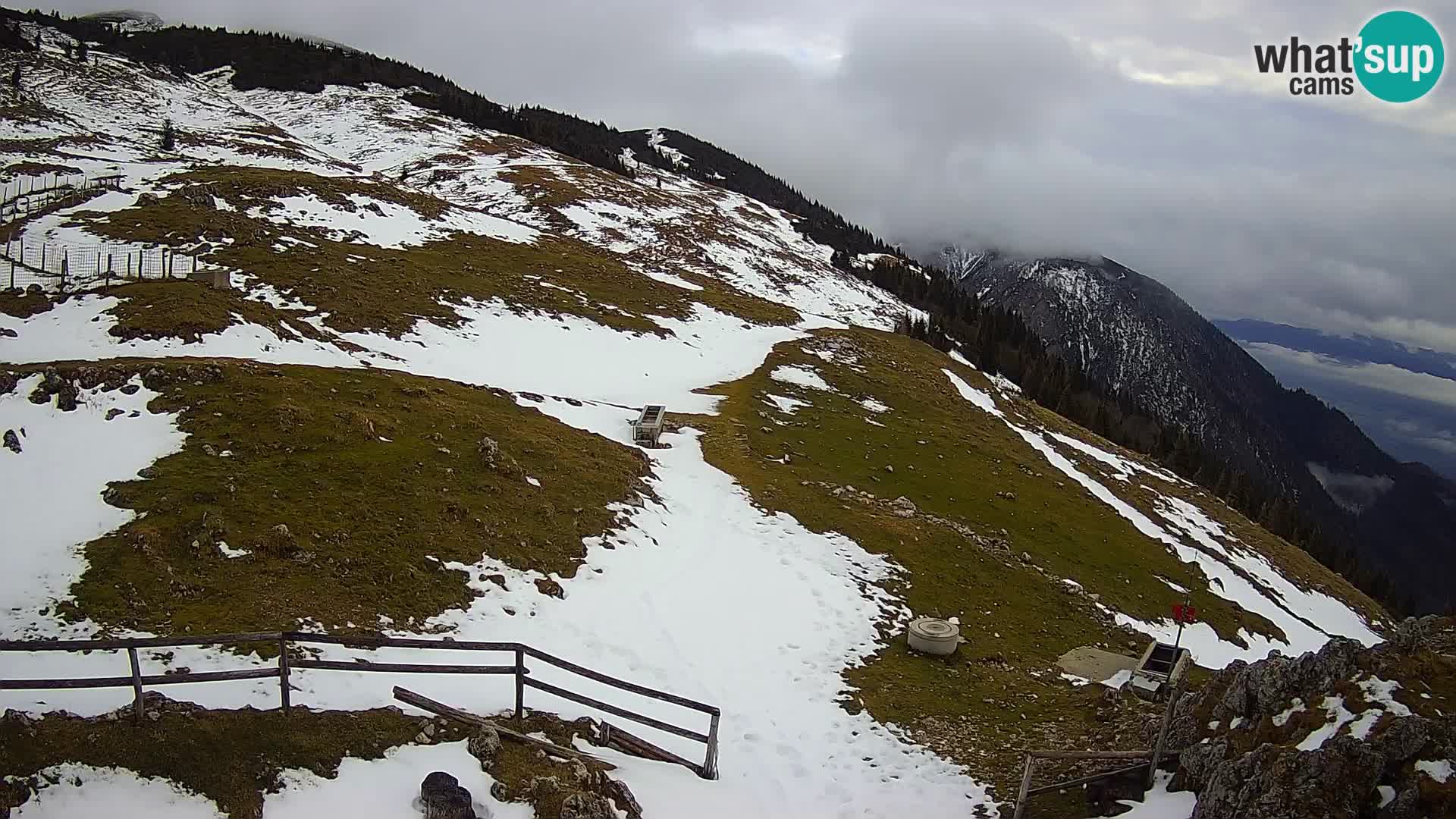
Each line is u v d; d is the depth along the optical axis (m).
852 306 111.56
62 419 26.92
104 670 16.72
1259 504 100.62
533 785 14.62
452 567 23.78
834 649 26.55
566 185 121.88
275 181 70.38
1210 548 59.12
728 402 52.78
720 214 143.88
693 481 37.97
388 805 13.77
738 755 19.52
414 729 15.77
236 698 15.96
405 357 45.03
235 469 25.73
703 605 26.86
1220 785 14.32
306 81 185.62
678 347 64.00
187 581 20.31
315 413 30.09
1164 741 18.08
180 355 35.59
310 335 42.56
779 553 32.59
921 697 24.48
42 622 18.14
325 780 14.07
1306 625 50.91
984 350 115.62
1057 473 61.00
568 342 57.06
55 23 190.25
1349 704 14.27
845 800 18.59
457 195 115.38
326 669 15.29
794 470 42.78
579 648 22.28
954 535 39.28
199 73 190.00
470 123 170.50
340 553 22.83
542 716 17.56
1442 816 12.15
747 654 24.77
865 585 31.75
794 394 59.00
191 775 13.47
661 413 43.03
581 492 31.42
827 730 21.70
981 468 54.16
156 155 96.50
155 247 51.50
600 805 14.40
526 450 33.28
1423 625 16.97
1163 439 110.19
